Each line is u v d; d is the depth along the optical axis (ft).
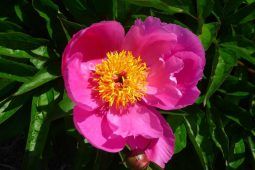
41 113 1.68
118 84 1.55
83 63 1.56
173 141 1.52
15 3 1.79
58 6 1.77
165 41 1.51
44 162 1.89
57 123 1.87
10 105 1.72
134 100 1.55
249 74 1.87
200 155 1.66
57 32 1.69
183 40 1.49
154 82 1.56
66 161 2.06
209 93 1.59
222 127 1.73
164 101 1.53
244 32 1.81
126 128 1.52
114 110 1.55
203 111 1.80
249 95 1.82
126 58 1.55
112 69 1.54
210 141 1.73
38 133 1.67
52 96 1.71
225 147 1.72
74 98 1.42
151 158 1.53
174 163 1.88
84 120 1.49
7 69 1.69
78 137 1.72
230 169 1.81
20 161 2.08
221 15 1.79
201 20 1.65
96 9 1.69
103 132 1.51
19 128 1.82
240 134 1.84
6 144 2.08
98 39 1.53
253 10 1.76
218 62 1.67
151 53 1.55
